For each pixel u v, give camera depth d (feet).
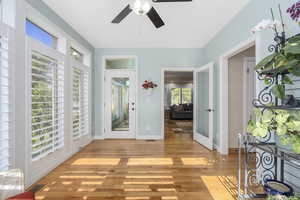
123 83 15.23
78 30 10.98
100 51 14.83
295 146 4.02
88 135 13.32
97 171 8.23
